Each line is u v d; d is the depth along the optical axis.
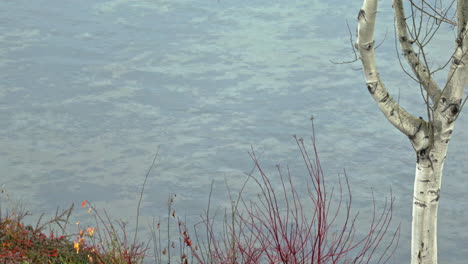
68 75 34.91
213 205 22.61
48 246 12.51
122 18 43.31
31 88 33.19
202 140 27.92
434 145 11.11
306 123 29.42
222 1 45.66
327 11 43.62
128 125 29.22
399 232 21.17
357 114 30.16
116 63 36.56
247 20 42.62
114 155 26.47
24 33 41.00
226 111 30.67
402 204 23.05
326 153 26.75
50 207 22.30
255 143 27.66
